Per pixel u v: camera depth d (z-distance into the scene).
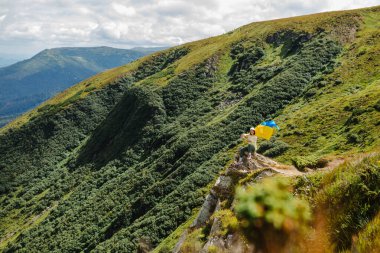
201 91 119.00
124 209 75.56
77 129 145.88
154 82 131.00
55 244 82.00
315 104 73.50
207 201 18.77
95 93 156.75
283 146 56.91
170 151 87.44
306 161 17.91
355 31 105.69
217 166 69.19
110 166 109.12
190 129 97.62
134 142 111.31
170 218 58.34
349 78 79.25
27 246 88.12
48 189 118.50
